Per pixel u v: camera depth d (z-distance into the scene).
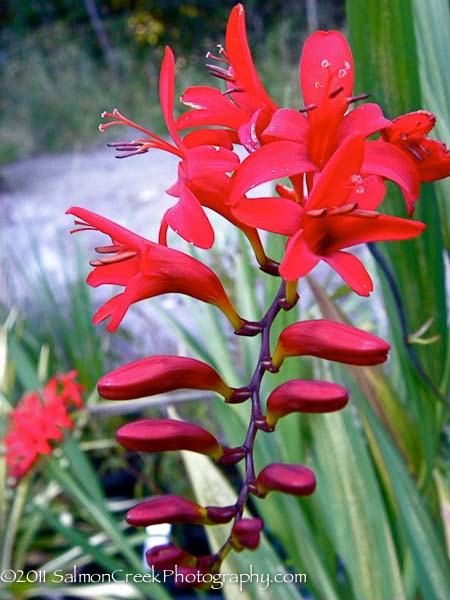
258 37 1.86
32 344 0.74
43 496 0.66
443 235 0.32
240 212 0.18
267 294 0.35
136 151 0.22
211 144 0.21
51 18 2.34
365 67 0.28
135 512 0.20
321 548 0.38
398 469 0.32
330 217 0.19
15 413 0.55
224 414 0.37
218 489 0.38
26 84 1.95
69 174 1.49
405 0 0.27
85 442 0.72
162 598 0.42
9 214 1.10
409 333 0.32
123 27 2.16
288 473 0.20
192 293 0.21
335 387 0.20
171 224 0.19
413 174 0.19
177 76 1.06
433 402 0.33
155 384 0.21
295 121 0.19
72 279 0.87
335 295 0.41
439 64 0.29
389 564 0.34
